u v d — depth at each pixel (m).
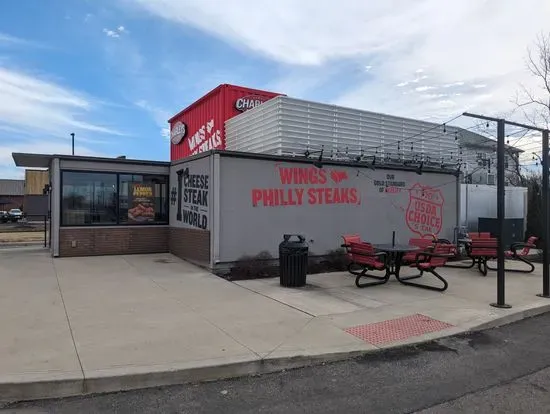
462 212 17.86
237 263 11.45
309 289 9.52
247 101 15.88
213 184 11.19
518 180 24.48
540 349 6.30
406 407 4.40
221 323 6.81
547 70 20.61
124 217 13.96
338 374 5.25
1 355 5.25
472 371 5.41
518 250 17.67
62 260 12.72
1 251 14.99
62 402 4.40
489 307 8.28
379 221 14.08
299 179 12.50
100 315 7.11
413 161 15.02
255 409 4.32
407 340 6.37
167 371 4.86
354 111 14.04
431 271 9.85
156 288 9.24
